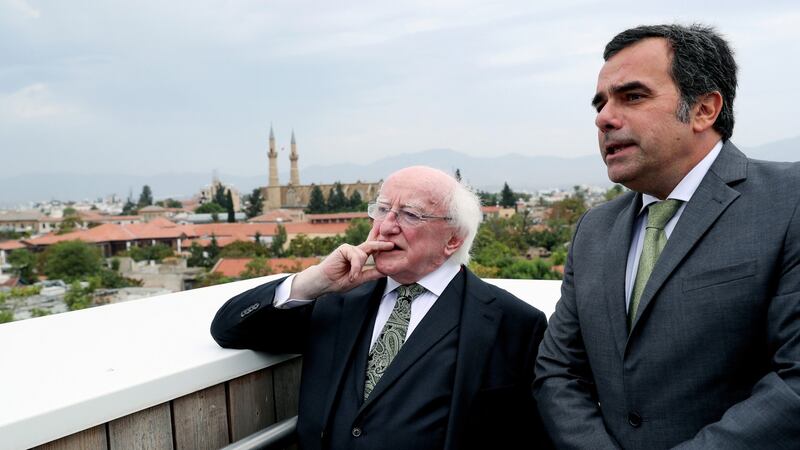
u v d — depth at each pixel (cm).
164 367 113
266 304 125
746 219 97
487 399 132
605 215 125
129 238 9100
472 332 133
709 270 97
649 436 103
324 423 130
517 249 6150
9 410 90
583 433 112
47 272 6919
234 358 123
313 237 9038
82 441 97
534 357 140
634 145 105
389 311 142
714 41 103
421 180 137
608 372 111
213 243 8206
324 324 143
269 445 128
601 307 114
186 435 116
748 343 95
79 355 122
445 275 142
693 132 104
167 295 198
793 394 86
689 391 98
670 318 100
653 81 102
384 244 135
